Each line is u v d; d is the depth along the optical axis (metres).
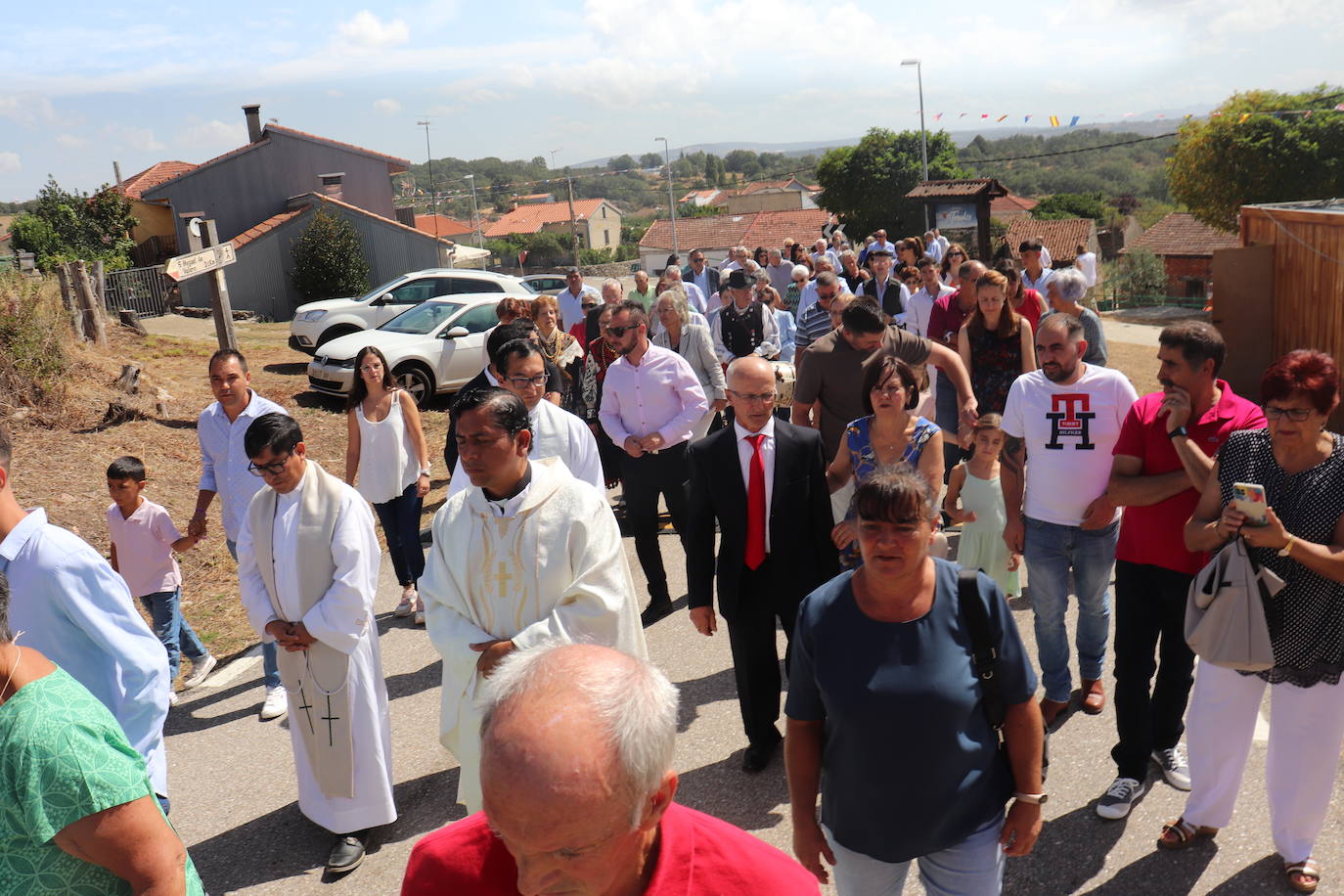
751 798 4.16
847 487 5.00
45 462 9.55
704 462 4.27
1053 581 4.30
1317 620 3.12
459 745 3.30
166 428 11.28
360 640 3.97
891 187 53.38
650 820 1.47
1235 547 3.12
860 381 5.32
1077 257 15.88
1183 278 48.09
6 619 2.01
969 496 5.23
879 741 2.48
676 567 7.16
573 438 4.84
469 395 3.24
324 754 3.95
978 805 2.53
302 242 30.92
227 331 10.30
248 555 3.98
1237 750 3.40
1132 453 3.76
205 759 5.04
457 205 174.12
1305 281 12.83
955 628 2.49
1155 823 3.72
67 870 2.01
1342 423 11.34
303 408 13.57
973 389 6.26
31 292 11.61
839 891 2.73
